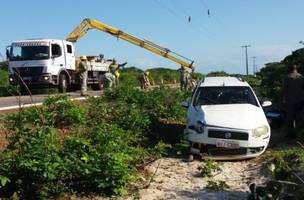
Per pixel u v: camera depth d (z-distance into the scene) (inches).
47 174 309.3
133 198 333.4
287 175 236.4
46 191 319.0
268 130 454.6
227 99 497.4
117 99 649.0
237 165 433.1
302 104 515.2
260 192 233.6
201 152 448.8
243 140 439.2
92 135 408.2
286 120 538.6
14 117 433.7
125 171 339.6
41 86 1082.7
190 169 418.6
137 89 721.0
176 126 609.9
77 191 337.4
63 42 1102.4
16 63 1051.3
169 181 378.9
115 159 338.3
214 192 351.3
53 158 319.9
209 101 497.4
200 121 451.2
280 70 1034.1
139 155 413.7
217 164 417.4
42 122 485.1
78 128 488.7
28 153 321.4
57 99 546.3
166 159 453.4
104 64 1314.0
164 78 2298.2
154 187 361.1
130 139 459.8
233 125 442.0
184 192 351.3
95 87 1293.1
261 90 978.7
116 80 1040.8
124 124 526.0
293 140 515.5
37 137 338.0
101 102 604.4
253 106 485.4
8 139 358.3
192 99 510.0
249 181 379.2
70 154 335.9
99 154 341.7
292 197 237.3
